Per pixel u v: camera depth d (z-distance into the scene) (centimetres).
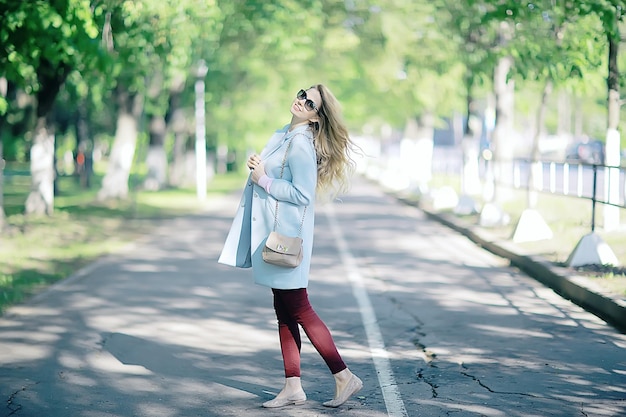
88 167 5153
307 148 749
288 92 4531
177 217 3034
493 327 1124
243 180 6425
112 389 823
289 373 768
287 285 745
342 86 4788
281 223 750
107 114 5744
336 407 761
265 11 2995
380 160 8462
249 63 4178
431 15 2825
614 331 1094
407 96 4228
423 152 4844
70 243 2130
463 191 3034
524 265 1678
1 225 2322
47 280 1534
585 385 836
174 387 830
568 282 1360
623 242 1802
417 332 1098
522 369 900
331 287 1473
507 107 2834
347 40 3644
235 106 4844
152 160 4803
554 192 1986
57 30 1658
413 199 3819
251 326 1130
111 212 3172
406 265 1764
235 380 857
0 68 1747
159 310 1245
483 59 2455
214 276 1597
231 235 770
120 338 1052
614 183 1997
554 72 2073
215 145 5884
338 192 787
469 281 1541
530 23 2062
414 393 808
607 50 2252
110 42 1920
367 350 995
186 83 4759
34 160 2894
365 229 2600
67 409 757
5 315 1202
